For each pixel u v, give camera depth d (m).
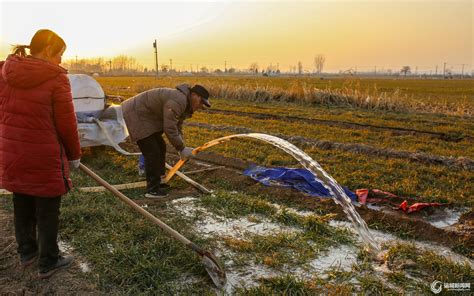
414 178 7.32
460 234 4.93
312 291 3.83
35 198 3.80
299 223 5.34
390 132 12.57
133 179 7.04
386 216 5.46
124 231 4.86
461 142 11.30
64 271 4.07
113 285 3.89
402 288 3.90
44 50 3.57
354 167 7.98
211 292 3.78
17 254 4.38
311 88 21.62
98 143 8.34
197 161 8.52
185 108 5.86
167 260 4.21
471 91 42.81
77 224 5.02
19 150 3.56
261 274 4.14
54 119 3.62
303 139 10.57
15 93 3.50
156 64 48.72
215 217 5.52
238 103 20.61
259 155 8.65
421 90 44.12
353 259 4.48
